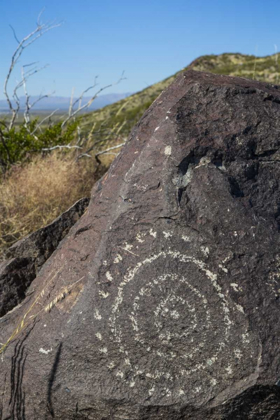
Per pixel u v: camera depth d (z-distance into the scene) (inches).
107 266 104.0
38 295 116.4
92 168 236.2
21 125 283.9
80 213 154.1
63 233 149.7
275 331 93.1
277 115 110.4
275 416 94.0
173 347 97.0
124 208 106.1
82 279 107.2
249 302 94.6
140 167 107.6
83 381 101.1
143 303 99.3
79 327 102.3
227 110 109.3
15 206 188.7
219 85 112.1
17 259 138.0
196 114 109.4
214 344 94.7
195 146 104.5
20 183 204.2
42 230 146.8
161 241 101.1
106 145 285.3
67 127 274.7
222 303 95.3
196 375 95.5
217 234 98.4
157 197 103.9
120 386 98.7
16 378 108.1
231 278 96.0
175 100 113.3
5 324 118.8
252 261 96.7
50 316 108.0
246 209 100.3
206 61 1224.8
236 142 106.3
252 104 110.6
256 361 92.1
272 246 98.0
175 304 97.7
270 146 107.6
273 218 101.7
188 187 102.4
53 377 103.1
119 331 99.7
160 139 107.7
